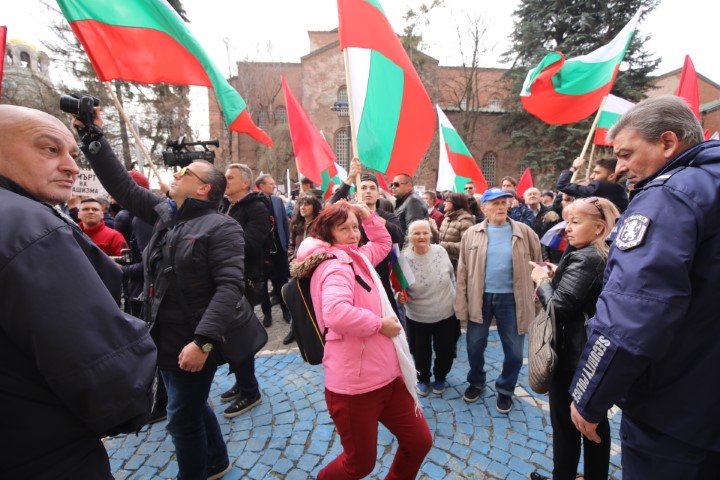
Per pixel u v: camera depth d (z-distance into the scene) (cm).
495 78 3012
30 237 92
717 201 112
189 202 203
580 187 325
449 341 319
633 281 115
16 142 106
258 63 2848
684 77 422
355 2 257
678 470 121
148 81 295
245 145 2808
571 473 199
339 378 174
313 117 2856
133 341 109
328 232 190
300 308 195
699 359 116
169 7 297
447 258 328
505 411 295
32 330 90
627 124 137
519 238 299
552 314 188
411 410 185
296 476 235
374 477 233
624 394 125
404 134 270
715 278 112
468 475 233
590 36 1794
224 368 381
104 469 111
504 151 2728
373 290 187
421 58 2569
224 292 187
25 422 95
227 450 255
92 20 277
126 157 1588
